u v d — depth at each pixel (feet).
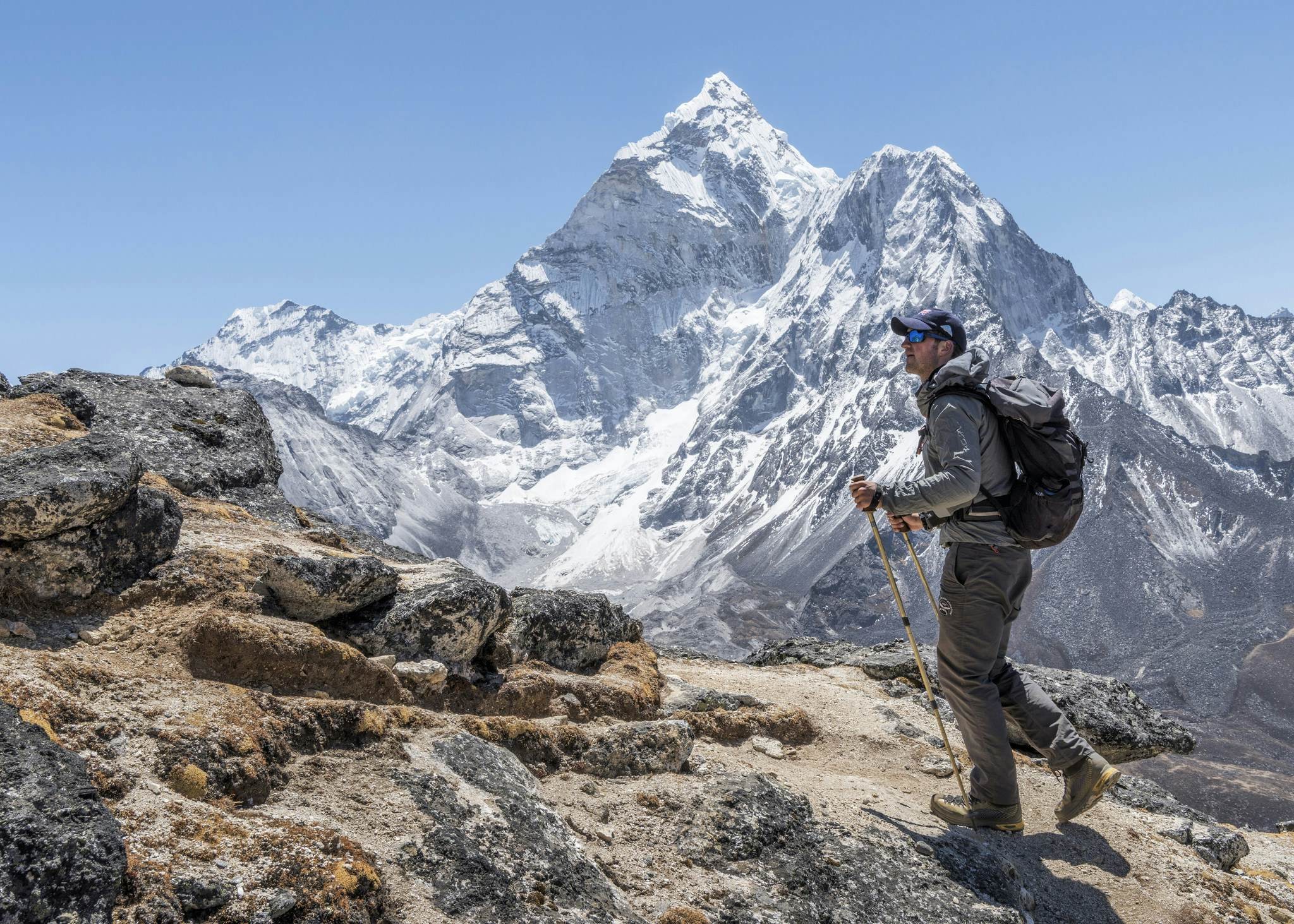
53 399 26.84
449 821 13.91
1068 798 21.04
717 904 15.10
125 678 14.14
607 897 14.03
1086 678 33.58
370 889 11.66
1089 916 18.74
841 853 17.08
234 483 30.71
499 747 16.81
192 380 34.86
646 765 19.01
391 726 15.96
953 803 20.99
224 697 14.42
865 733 25.71
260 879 10.86
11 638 15.11
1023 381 19.01
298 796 13.44
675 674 28.91
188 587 17.84
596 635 24.75
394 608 19.42
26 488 15.93
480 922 12.28
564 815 16.07
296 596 18.42
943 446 18.78
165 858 10.63
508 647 21.65
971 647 19.69
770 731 24.59
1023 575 19.62
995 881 17.89
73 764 10.75
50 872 9.34
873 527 20.10
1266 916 21.13
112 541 17.15
